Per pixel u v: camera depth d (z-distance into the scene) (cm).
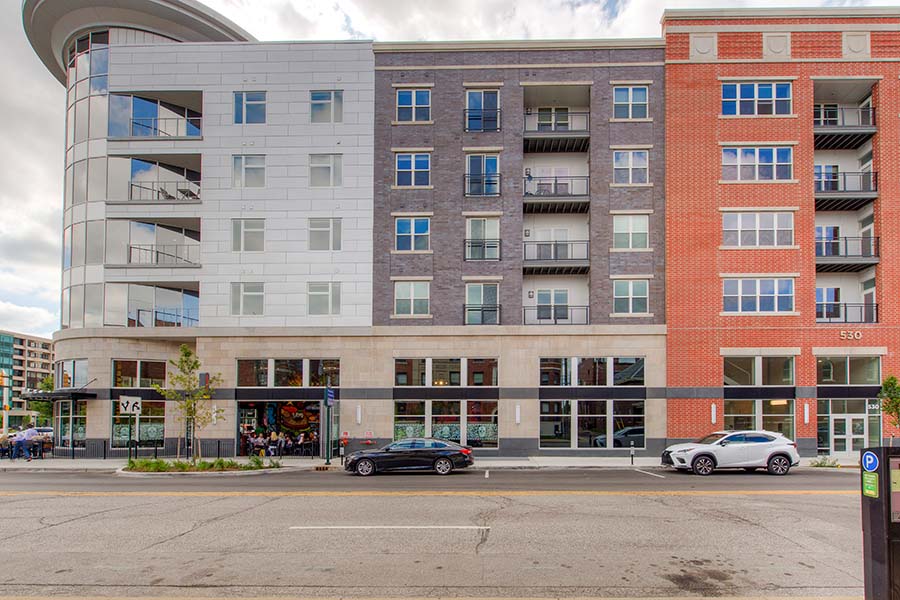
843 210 2789
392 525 1033
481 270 2662
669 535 959
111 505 1264
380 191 2708
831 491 1445
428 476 1869
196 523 1060
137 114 2816
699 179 2636
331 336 2634
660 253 2636
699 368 2562
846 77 2630
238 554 846
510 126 2708
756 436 1917
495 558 820
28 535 976
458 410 2598
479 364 2619
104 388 2617
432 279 2669
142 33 2975
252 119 2745
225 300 2664
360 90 2739
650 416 2555
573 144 2775
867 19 2641
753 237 2617
